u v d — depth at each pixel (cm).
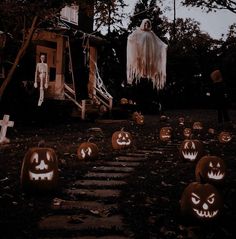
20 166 852
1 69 1820
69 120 2050
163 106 3934
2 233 439
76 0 1570
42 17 1467
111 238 434
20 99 1878
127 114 2405
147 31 1888
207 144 1276
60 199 591
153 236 443
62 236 435
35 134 1515
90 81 2408
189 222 520
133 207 552
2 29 1700
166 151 1154
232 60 4147
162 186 689
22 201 582
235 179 768
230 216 535
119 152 1116
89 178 757
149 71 1869
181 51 4169
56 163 660
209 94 4191
